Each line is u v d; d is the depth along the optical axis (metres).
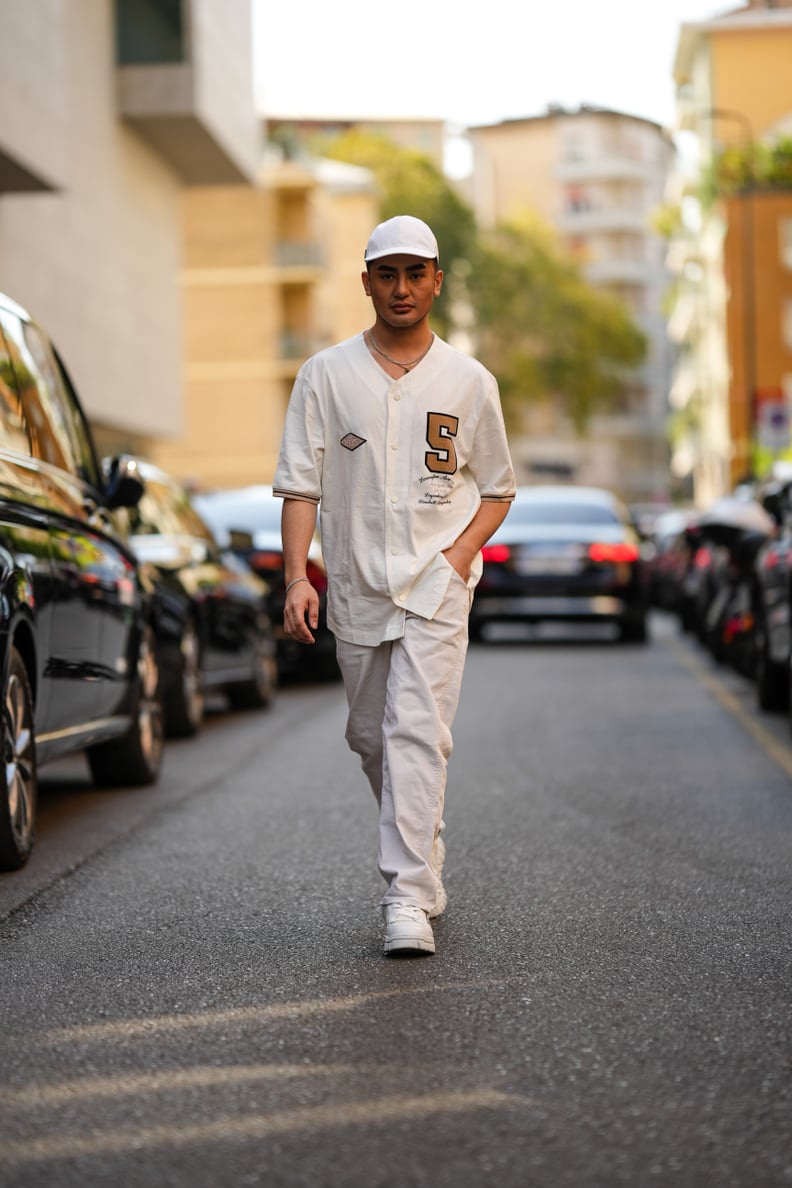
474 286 109.06
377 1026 6.90
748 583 23.23
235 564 21.41
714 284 95.62
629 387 163.62
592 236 165.25
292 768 15.62
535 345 116.62
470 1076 6.23
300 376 8.43
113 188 54.75
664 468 167.12
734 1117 5.79
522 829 11.89
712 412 100.94
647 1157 5.40
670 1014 7.06
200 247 87.00
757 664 19.83
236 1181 5.23
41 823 12.49
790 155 90.56
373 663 8.41
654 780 14.37
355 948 8.31
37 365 12.26
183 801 13.61
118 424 55.88
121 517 17.73
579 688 23.30
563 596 32.34
